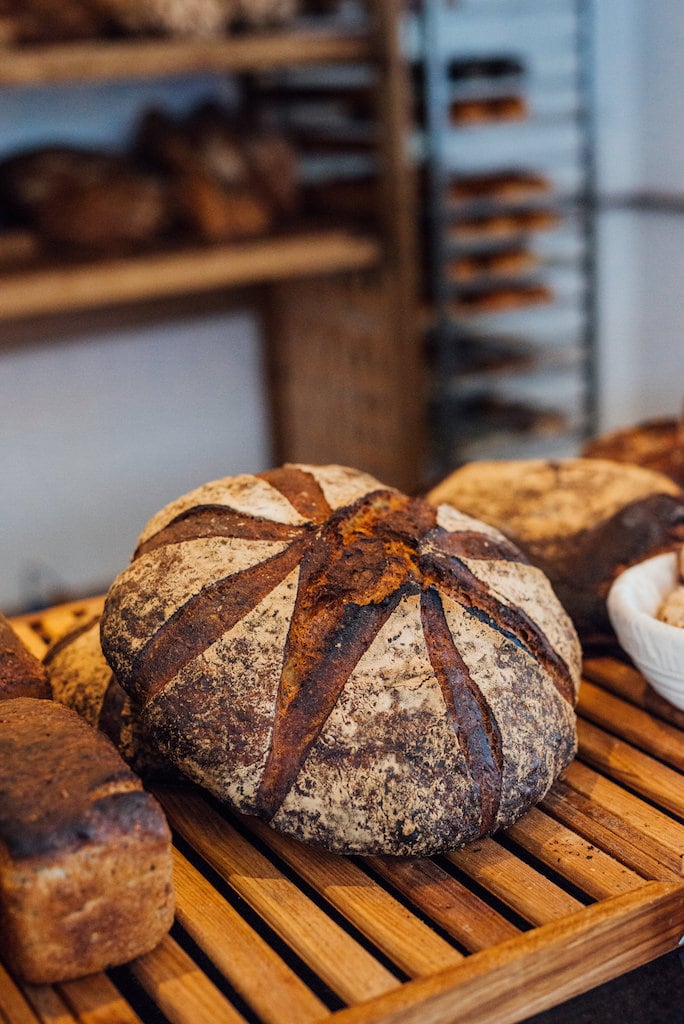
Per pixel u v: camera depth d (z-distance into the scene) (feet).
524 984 2.92
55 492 9.57
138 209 8.00
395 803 3.14
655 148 9.32
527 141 9.85
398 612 3.27
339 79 9.39
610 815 3.42
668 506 4.06
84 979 2.94
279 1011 2.82
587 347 9.86
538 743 3.26
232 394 10.19
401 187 8.05
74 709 3.62
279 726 3.18
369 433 9.18
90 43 7.11
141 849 2.90
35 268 7.43
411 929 3.03
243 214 8.25
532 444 10.03
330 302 9.20
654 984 3.06
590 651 4.12
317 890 3.19
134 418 9.76
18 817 2.85
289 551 3.37
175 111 9.36
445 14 8.91
